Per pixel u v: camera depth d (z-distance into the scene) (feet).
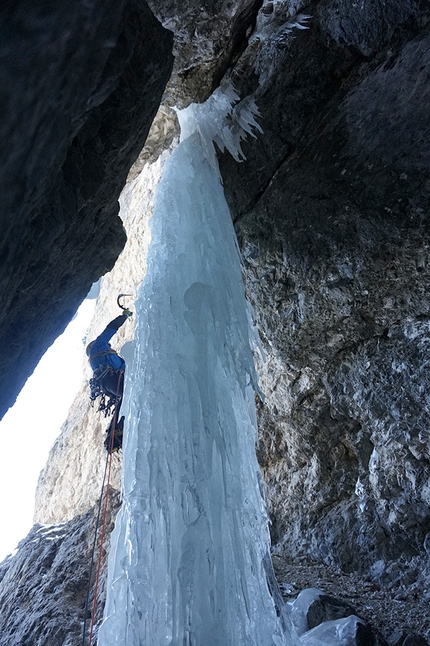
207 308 14.24
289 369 20.47
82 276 10.03
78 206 7.97
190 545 11.02
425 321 17.65
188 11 13.93
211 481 12.05
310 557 19.54
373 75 15.67
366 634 12.74
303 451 21.20
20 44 4.65
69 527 23.49
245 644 10.86
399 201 16.53
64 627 17.20
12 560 24.12
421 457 17.51
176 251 16.37
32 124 5.23
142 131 9.20
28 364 9.65
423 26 14.37
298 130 17.42
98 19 5.61
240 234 19.52
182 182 17.46
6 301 6.89
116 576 11.93
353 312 18.62
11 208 5.40
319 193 17.69
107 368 17.06
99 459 26.16
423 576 16.38
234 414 13.71
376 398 18.61
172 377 13.56
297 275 18.89
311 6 15.17
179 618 10.55
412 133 15.76
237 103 17.47
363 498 18.99
